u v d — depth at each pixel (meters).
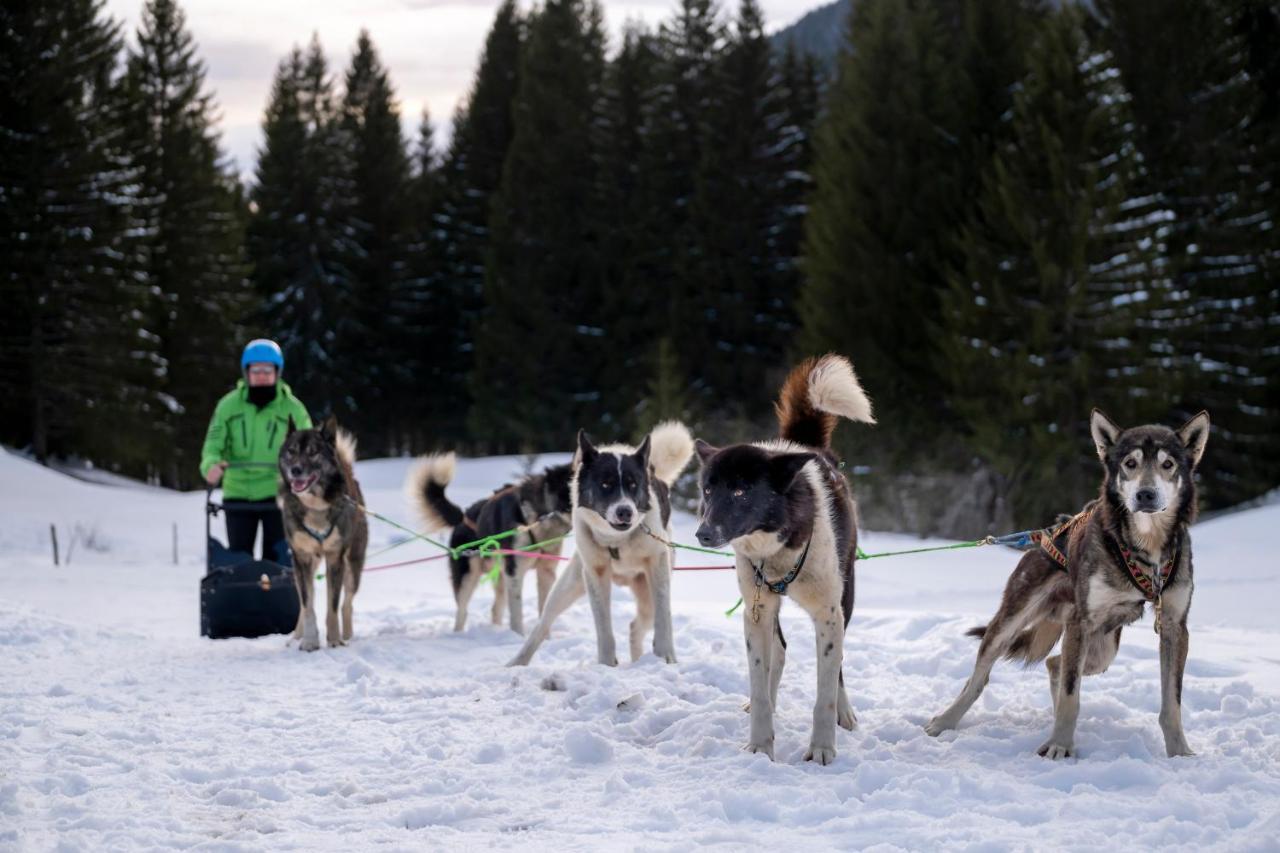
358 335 46.78
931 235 27.09
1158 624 5.18
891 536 21.09
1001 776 4.79
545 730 5.89
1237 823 4.18
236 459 9.70
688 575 15.38
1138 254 22.75
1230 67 26.56
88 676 7.55
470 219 47.50
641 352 38.91
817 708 5.25
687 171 40.53
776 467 5.16
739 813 4.55
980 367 23.39
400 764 5.40
